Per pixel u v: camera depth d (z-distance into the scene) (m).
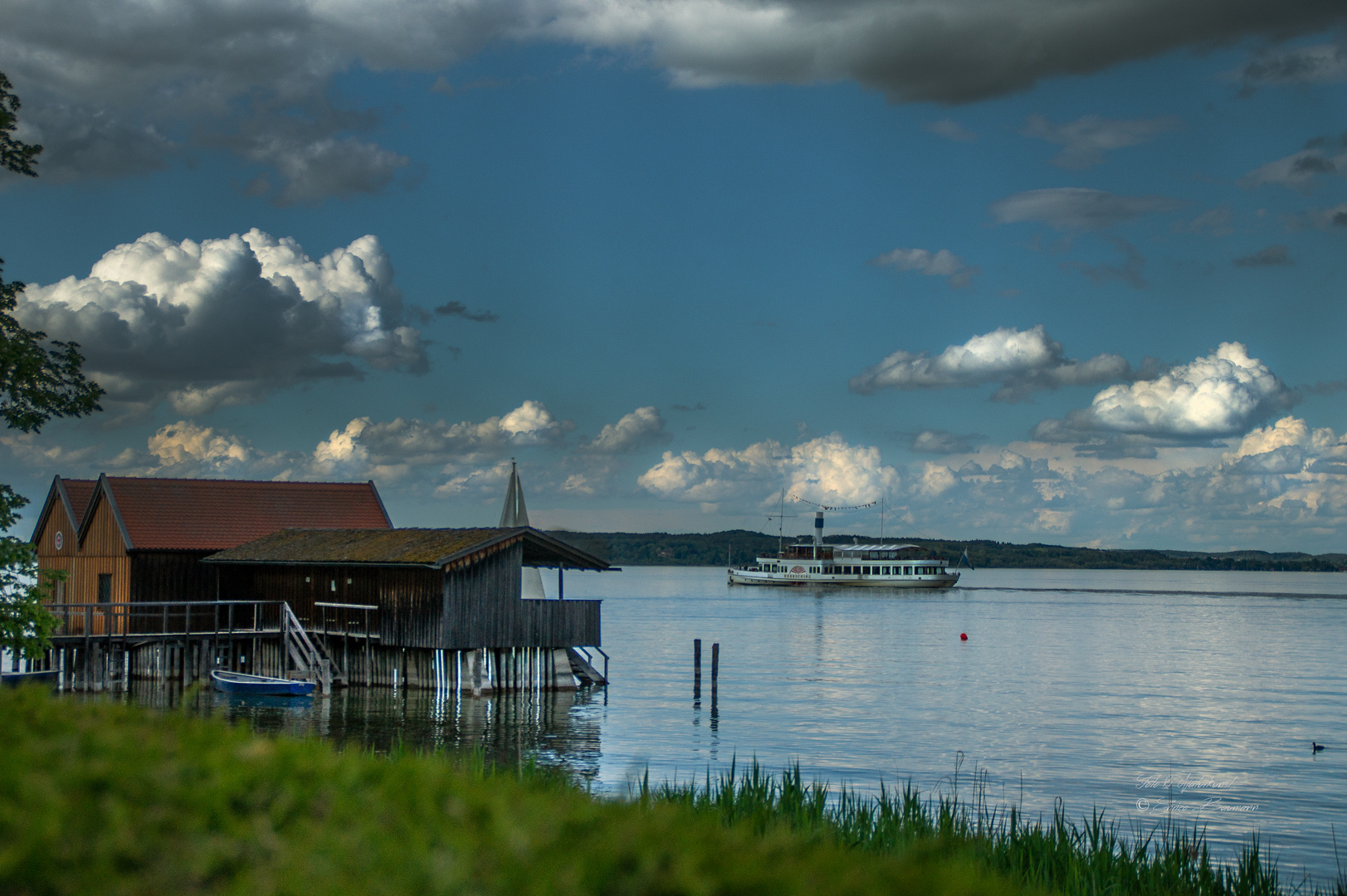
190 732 11.59
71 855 8.23
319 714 41.28
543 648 48.84
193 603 48.16
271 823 9.20
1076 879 15.32
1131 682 62.09
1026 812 28.45
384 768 10.85
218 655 49.97
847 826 16.27
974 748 38.69
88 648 45.94
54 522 58.81
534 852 8.37
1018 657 77.56
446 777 10.66
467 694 46.44
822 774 32.94
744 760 34.72
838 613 137.50
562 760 33.56
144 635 47.28
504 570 47.09
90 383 30.64
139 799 9.31
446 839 8.62
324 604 50.16
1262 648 87.00
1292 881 22.55
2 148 29.38
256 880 8.10
